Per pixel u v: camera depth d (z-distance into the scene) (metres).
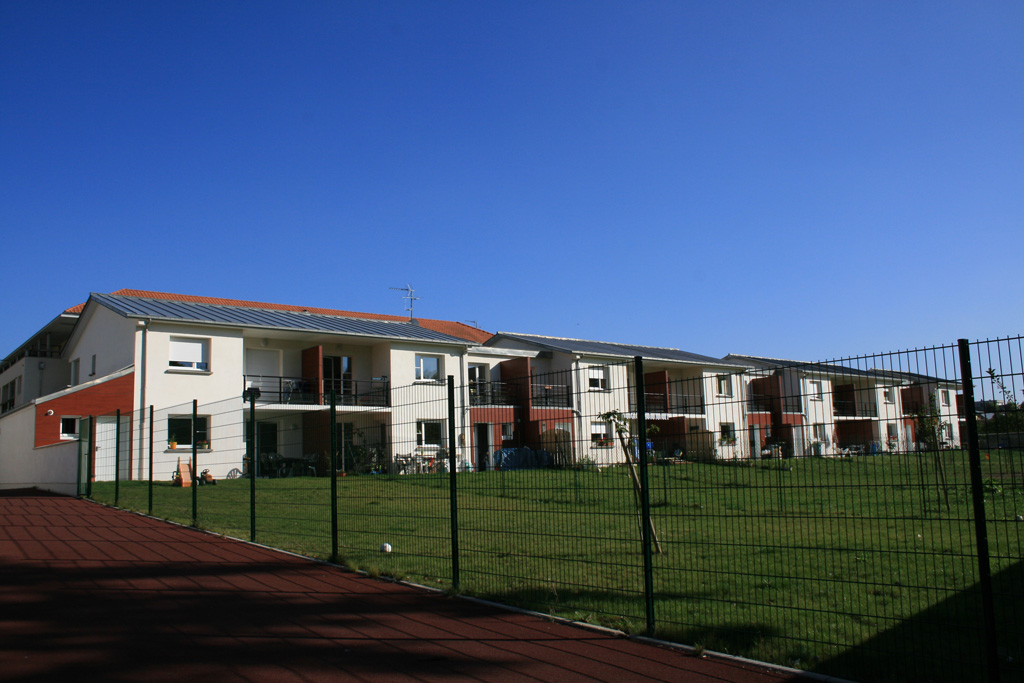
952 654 5.62
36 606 7.10
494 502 8.37
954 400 5.05
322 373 30.58
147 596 7.65
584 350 36.41
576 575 8.62
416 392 28.20
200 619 6.77
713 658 5.65
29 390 33.41
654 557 9.44
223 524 13.28
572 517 8.91
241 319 29.09
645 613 6.82
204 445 21.61
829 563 9.15
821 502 6.33
